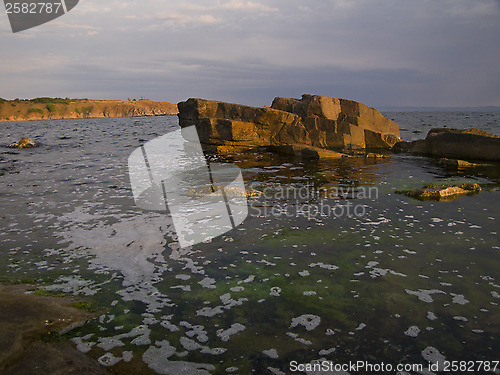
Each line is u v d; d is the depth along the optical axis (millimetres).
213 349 2494
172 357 2402
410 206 6453
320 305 3090
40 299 3074
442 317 2889
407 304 3094
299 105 19391
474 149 13648
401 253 4258
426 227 5227
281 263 4004
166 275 3719
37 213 6105
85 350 2447
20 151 17641
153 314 2961
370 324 2795
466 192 7512
